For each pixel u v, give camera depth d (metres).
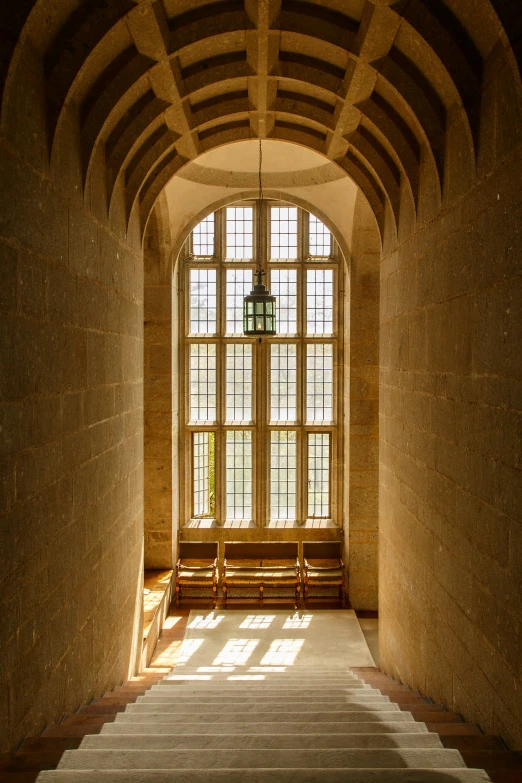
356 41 5.90
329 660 10.61
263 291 9.69
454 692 5.50
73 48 4.70
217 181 12.26
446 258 5.68
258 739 4.26
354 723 4.76
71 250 5.30
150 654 10.40
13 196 4.06
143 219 8.32
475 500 4.94
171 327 12.84
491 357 4.60
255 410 14.20
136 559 8.20
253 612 12.63
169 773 3.45
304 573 13.47
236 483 14.42
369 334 12.67
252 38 6.22
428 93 5.76
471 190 5.04
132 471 7.83
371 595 12.88
